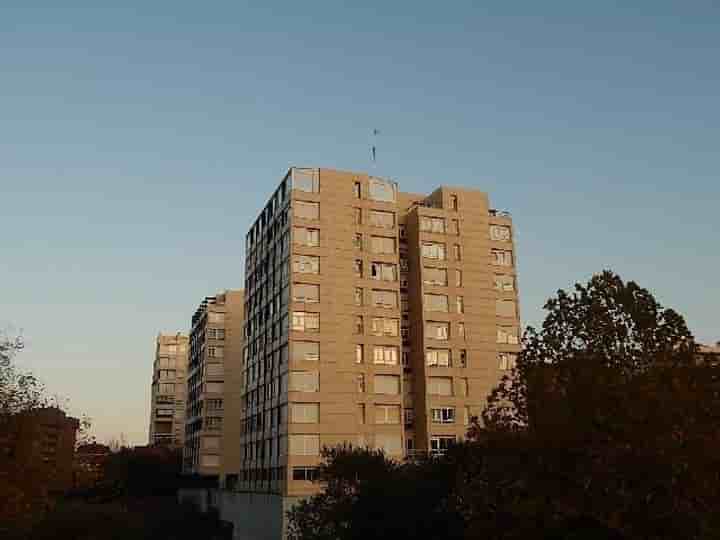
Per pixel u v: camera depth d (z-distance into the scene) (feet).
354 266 217.77
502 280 239.50
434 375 218.38
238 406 333.83
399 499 115.85
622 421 59.77
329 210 219.82
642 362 64.54
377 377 210.18
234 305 346.33
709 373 62.64
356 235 221.46
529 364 70.28
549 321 71.10
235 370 337.72
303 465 193.47
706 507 56.24
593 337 67.46
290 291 207.92
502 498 68.74
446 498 115.96
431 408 214.69
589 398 62.39
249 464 238.68
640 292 68.44
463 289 231.09
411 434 217.97
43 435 115.44
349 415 202.90
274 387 214.69
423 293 224.94
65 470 123.65
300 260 211.41
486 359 226.79
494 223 245.45
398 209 244.01
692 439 57.47
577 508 60.49
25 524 107.96
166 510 314.14
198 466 326.44
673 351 64.23
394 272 223.71
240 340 342.03
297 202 216.74
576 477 61.67
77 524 163.94
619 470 58.65
